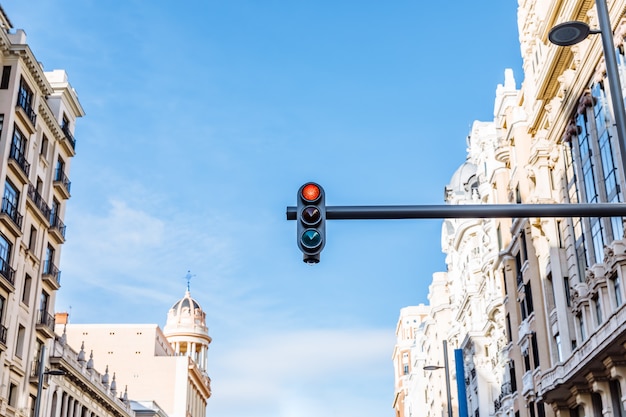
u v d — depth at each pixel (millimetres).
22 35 46188
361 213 11602
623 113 12133
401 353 118000
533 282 41406
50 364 50312
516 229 44906
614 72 12383
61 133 52219
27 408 46406
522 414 44844
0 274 42469
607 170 31844
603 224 32125
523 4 44062
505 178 49312
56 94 53500
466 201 75125
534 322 41656
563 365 35250
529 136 43531
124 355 100062
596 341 31234
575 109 35469
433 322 87125
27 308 47219
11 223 43594
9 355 43969
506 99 46938
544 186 39469
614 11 30875
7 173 44062
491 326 57656
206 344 123438
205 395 115875
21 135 46688
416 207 11648
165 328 121812
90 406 59875
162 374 99250
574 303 35219
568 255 36625
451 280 76938
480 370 60594
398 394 117438
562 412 37125
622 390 30438
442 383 82375
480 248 63375
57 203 52781
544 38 37125
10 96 44688
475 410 61688
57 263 52188
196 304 126750
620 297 30500
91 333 100875
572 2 33156
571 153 36344
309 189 11680
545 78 37875
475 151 64500
